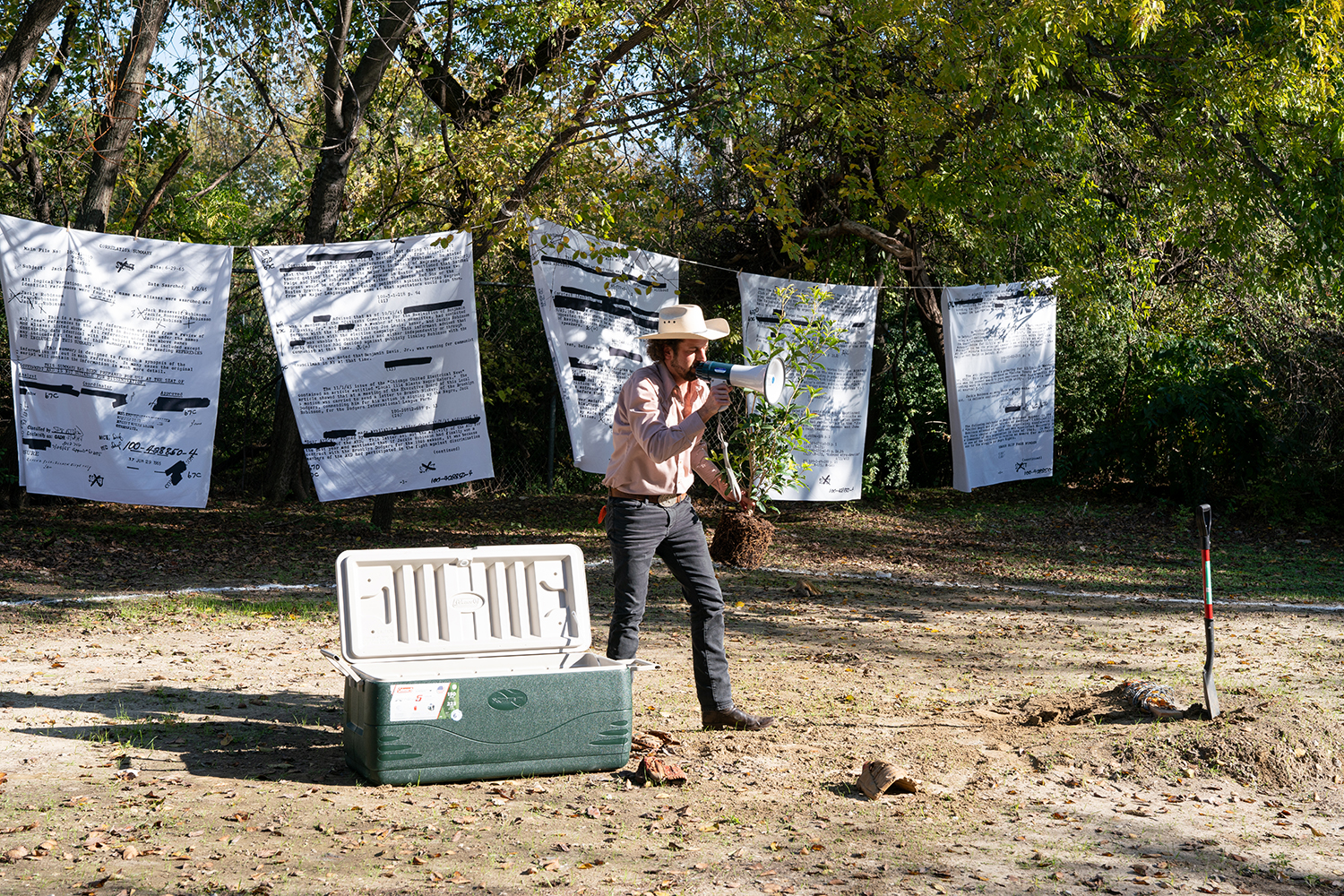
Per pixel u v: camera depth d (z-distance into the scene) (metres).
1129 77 14.48
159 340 10.85
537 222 12.07
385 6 13.19
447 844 4.01
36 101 14.45
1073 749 5.36
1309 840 4.42
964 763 5.18
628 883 3.71
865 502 17.89
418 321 11.80
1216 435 16.72
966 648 8.34
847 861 3.97
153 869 3.70
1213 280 18.36
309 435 11.52
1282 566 13.17
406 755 4.64
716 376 5.25
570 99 12.50
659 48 13.77
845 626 9.08
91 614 8.70
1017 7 12.45
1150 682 6.38
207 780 4.71
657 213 13.10
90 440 10.68
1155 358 17.75
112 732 5.41
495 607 5.15
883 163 14.88
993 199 14.01
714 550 6.62
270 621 8.65
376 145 17.84
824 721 5.92
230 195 22.69
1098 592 11.26
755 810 4.50
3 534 12.49
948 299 14.06
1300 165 14.14
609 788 4.73
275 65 13.15
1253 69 13.23
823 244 17.00
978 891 3.74
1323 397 16.95
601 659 5.15
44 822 4.12
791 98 13.52
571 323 12.29
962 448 14.20
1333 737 5.45
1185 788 4.99
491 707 4.75
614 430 5.40
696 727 5.79
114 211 20.03
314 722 5.77
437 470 11.92
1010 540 14.72
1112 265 16.84
